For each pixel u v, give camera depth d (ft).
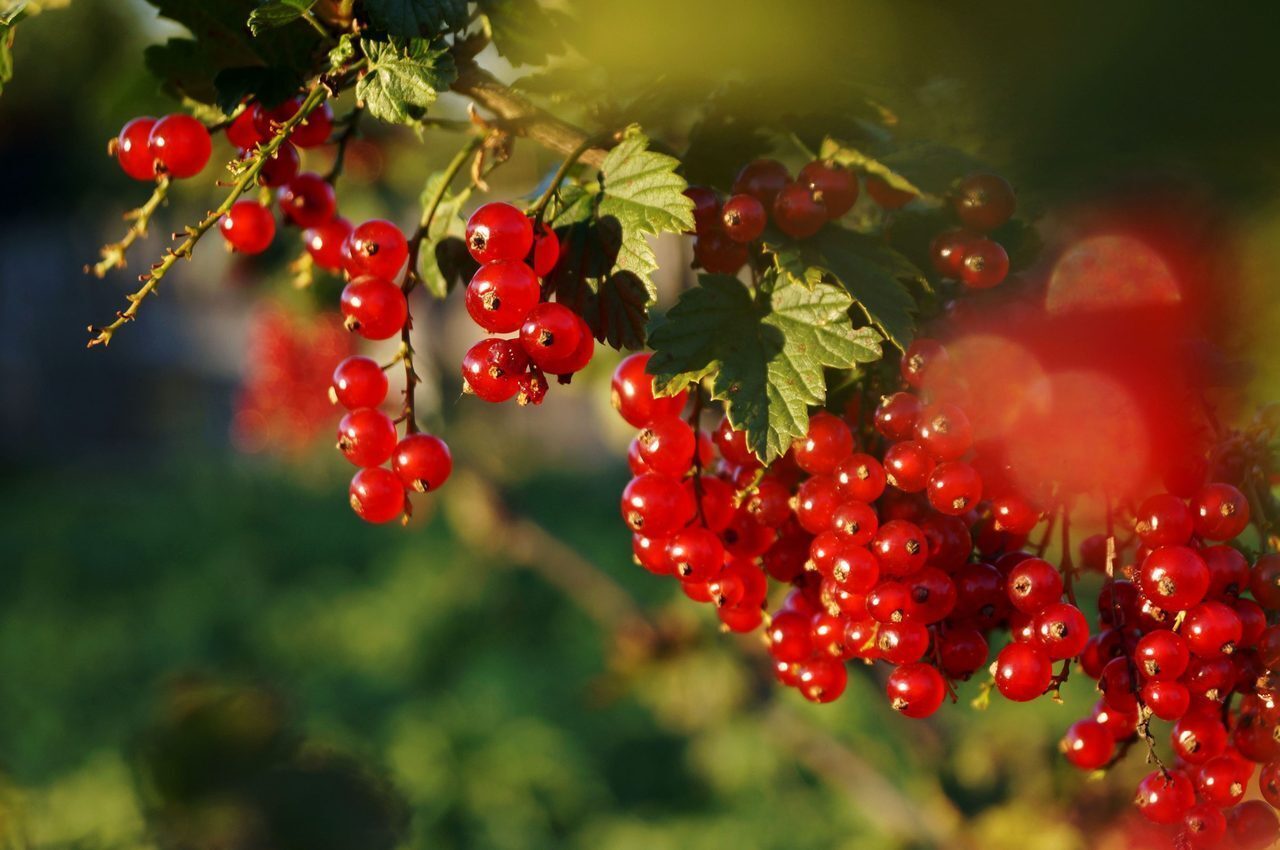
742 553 1.59
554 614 8.11
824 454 1.54
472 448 3.85
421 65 1.52
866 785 2.95
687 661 3.15
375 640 7.70
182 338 14.15
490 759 6.15
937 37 1.34
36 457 13.79
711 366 1.53
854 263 1.55
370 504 1.59
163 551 9.98
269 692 2.04
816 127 1.60
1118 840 2.04
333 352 4.10
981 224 1.56
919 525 1.55
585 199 1.56
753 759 5.71
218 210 1.55
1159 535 1.51
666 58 1.51
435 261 1.63
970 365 1.52
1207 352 1.44
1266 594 1.51
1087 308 1.44
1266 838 1.54
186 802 1.97
